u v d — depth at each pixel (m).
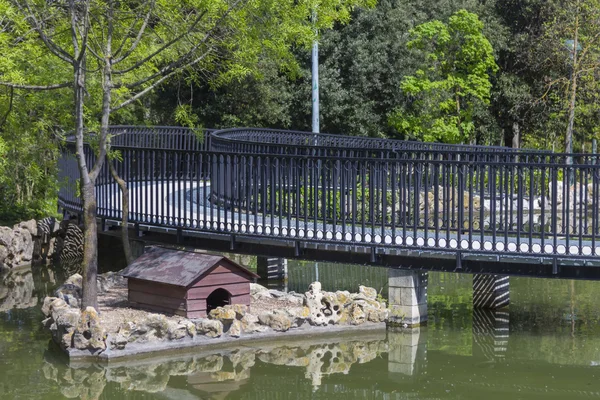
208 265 12.57
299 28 14.65
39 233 20.61
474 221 19.81
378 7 35.00
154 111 34.38
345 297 13.34
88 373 11.16
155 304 12.98
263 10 14.01
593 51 34.75
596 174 11.73
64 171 20.47
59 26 14.51
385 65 34.50
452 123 34.22
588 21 33.25
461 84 33.78
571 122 33.25
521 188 12.04
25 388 10.52
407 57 34.41
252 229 14.88
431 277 18.73
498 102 39.28
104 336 11.61
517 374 11.15
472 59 34.00
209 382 10.84
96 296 12.84
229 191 17.52
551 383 10.77
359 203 18.61
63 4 13.73
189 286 12.39
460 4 37.25
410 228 15.64
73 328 11.94
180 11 13.96
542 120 38.69
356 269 19.84
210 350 12.20
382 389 10.59
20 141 16.45
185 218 15.05
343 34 35.03
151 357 11.80
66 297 13.59
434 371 11.30
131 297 13.34
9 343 12.70
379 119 35.03
